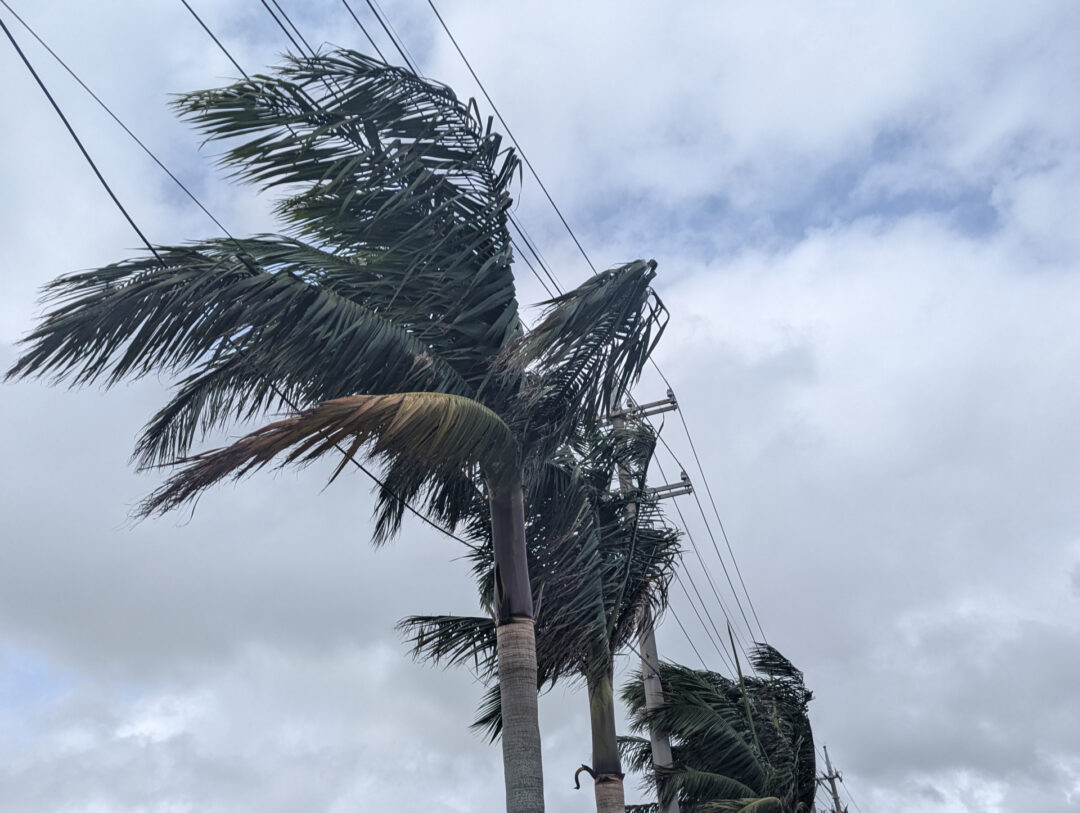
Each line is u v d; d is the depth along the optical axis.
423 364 9.07
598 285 8.95
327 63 9.21
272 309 8.44
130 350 8.08
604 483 13.15
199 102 8.97
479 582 12.36
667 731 17.11
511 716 9.37
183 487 6.68
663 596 13.06
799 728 20.23
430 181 9.84
